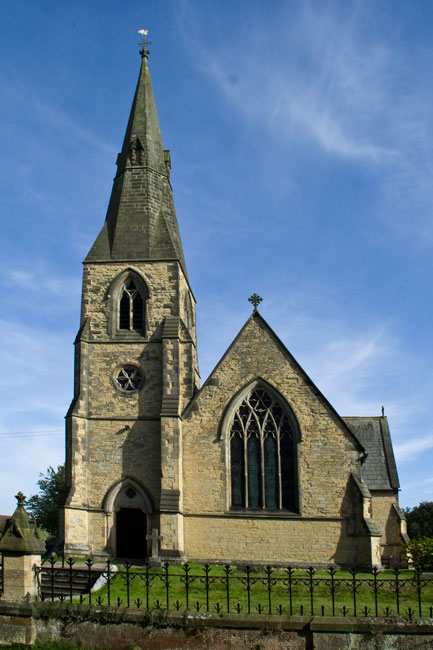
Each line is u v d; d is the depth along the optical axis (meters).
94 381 46.41
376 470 53.41
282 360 44.62
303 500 42.12
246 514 42.19
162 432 43.25
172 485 42.19
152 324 47.31
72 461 43.88
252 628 20.84
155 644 21.14
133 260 48.50
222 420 43.91
